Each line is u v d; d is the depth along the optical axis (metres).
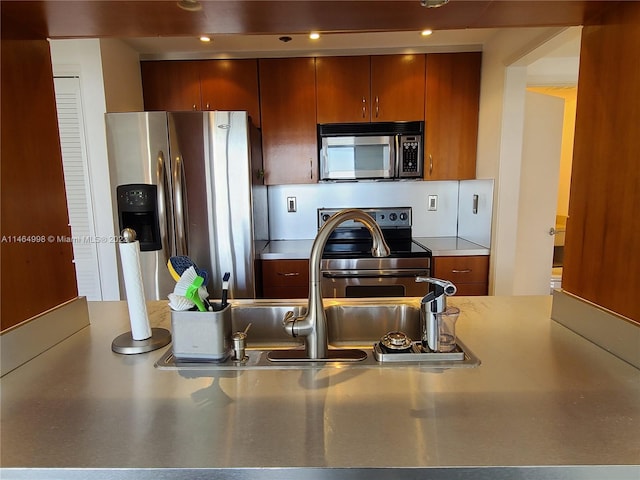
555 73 3.02
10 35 0.98
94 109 2.41
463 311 1.32
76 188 2.52
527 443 0.64
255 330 1.38
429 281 0.98
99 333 1.17
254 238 2.56
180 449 0.64
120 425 0.71
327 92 2.87
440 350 0.97
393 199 3.30
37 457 0.63
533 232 2.85
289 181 2.96
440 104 2.87
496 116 2.58
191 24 1.05
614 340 0.96
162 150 2.36
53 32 1.08
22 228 1.00
